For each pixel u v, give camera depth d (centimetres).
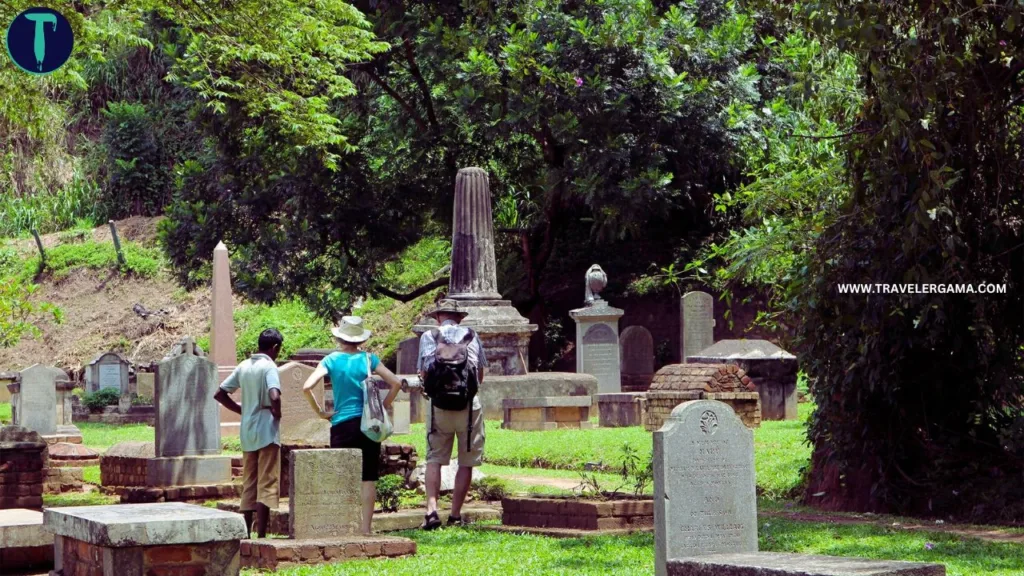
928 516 1269
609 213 3338
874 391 1328
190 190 3734
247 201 3525
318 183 3469
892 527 1162
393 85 3819
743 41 3372
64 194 5691
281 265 3556
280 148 3469
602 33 3225
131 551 735
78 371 4600
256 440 1116
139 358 4609
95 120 5994
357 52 2020
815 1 1148
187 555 750
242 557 1000
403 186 3731
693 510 794
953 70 1159
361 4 3566
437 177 3819
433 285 3878
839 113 1404
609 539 1056
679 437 794
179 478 1519
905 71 1151
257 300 3597
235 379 1134
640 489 1256
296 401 2130
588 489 1412
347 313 3678
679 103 3241
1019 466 1268
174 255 3691
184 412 1548
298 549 970
